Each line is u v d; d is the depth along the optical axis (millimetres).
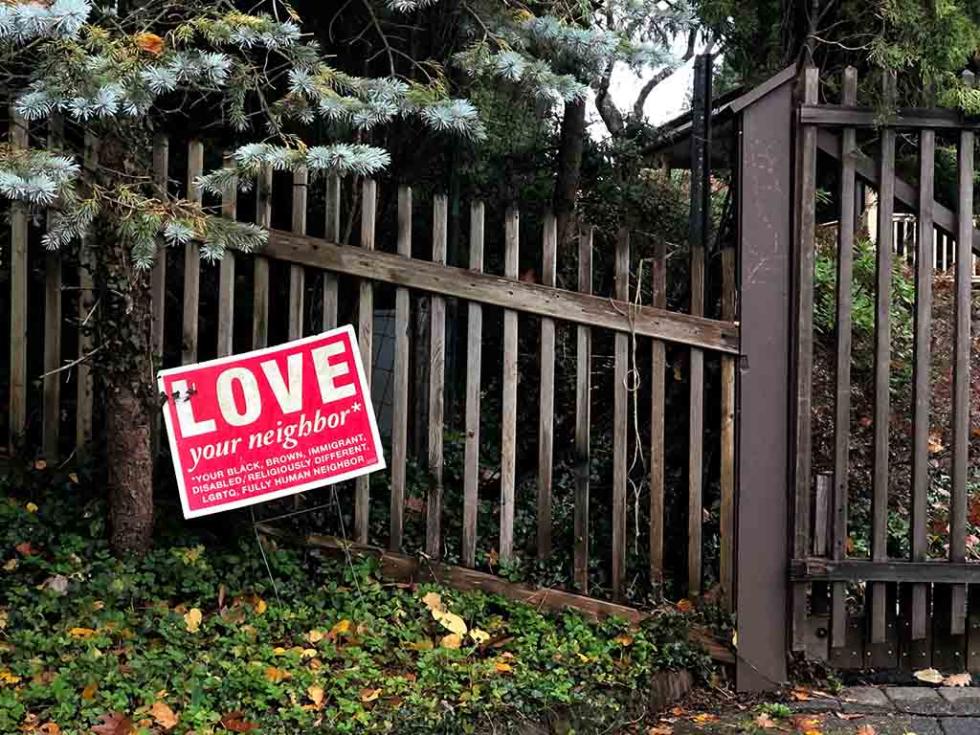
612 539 4445
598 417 5535
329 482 4184
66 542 4113
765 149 4098
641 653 4070
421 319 5609
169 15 3818
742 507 4148
